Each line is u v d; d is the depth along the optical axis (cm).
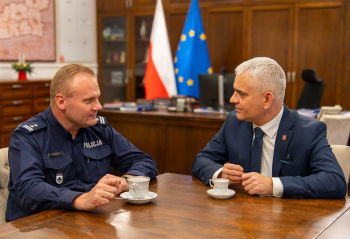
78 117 159
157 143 373
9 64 545
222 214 130
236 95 167
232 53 571
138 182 141
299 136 167
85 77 158
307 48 526
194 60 465
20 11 553
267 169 173
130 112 384
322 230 117
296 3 523
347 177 174
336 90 514
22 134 157
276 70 162
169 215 129
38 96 521
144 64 639
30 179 146
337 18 504
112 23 660
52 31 601
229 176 160
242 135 180
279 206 139
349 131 286
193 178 179
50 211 134
